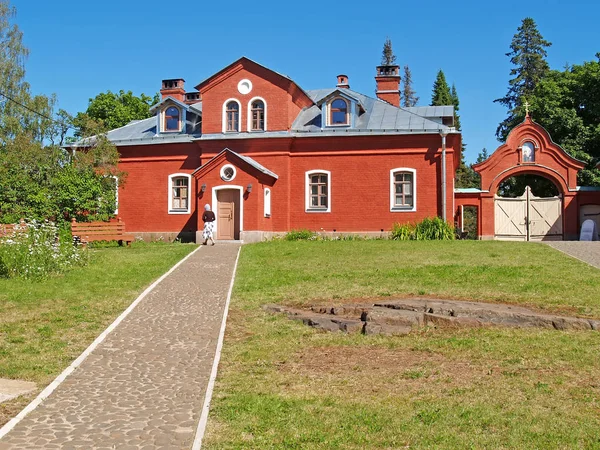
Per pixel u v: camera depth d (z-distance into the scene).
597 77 37.75
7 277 16.14
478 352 9.69
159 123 33.50
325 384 8.36
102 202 29.17
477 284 15.41
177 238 32.53
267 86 31.28
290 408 7.44
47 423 7.05
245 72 31.50
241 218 29.30
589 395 7.73
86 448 6.38
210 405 7.61
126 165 33.38
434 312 12.03
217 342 10.74
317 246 24.31
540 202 31.81
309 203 31.11
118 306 13.49
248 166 29.33
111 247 26.14
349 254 21.73
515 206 32.03
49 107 41.62
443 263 19.11
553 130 38.88
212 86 31.84
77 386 8.39
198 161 32.53
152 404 7.71
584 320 11.05
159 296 14.71
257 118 31.48
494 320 11.42
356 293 14.59
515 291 14.43
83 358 9.70
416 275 16.88
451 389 8.04
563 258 20.00
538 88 42.09
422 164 30.00
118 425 7.01
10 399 7.84
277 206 31.05
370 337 10.74
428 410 7.27
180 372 9.06
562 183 31.39
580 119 37.81
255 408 7.43
